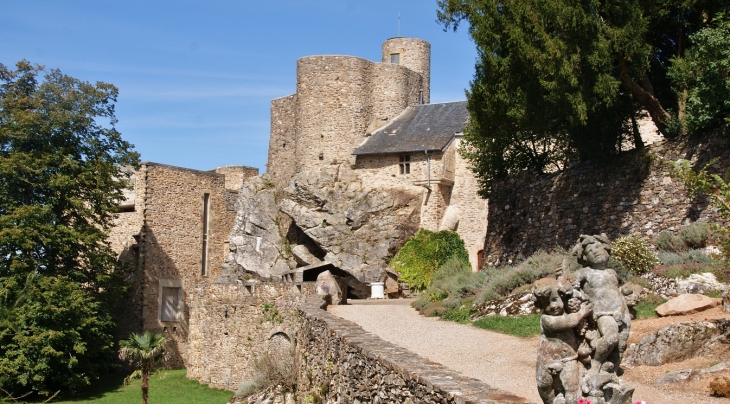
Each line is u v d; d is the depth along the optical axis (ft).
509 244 96.07
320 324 50.57
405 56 166.71
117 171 121.19
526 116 78.02
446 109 152.56
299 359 61.46
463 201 141.08
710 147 71.51
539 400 35.96
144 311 131.54
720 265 57.67
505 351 52.01
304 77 157.28
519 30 74.18
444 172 140.15
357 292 138.21
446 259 136.05
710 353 43.88
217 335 106.63
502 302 68.28
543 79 73.77
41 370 101.81
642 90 78.43
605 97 73.26
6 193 111.55
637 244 64.18
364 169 147.95
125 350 101.40
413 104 161.79
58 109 116.16
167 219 137.28
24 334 102.22
